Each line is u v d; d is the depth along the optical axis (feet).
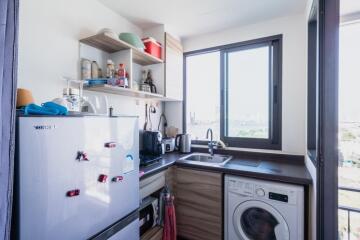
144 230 5.55
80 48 5.28
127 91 5.83
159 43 7.32
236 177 5.71
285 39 6.79
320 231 3.75
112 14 6.34
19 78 4.07
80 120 3.07
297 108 6.61
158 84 7.43
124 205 3.94
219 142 7.82
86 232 3.15
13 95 2.18
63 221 2.81
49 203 2.64
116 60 6.02
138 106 7.41
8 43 2.14
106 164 3.53
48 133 2.63
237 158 7.20
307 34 5.89
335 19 3.59
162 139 7.79
